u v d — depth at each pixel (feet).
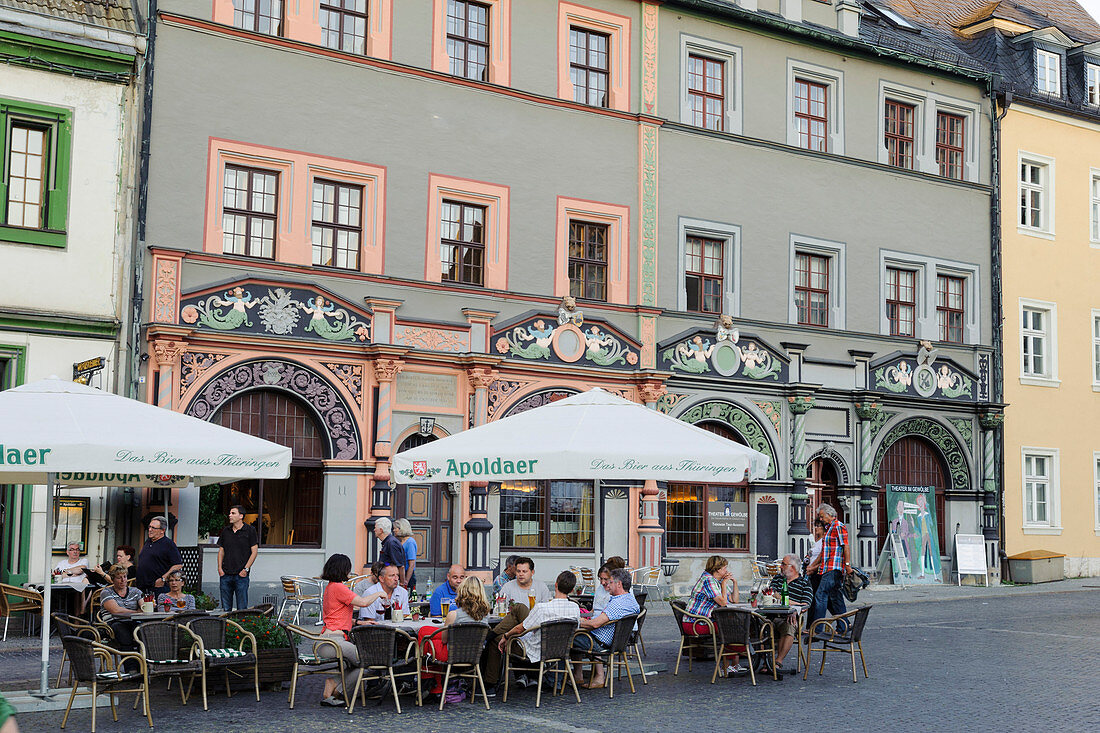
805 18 92.02
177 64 65.92
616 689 42.06
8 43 59.52
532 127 77.97
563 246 78.48
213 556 63.46
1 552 57.72
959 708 38.04
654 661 49.26
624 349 79.30
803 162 89.97
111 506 60.54
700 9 85.25
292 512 67.62
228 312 65.31
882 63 94.94
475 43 77.10
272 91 68.90
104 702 38.09
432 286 72.84
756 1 89.15
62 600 56.70
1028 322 102.83
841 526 50.47
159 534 49.85
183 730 33.76
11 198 60.13
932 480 94.89
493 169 76.18
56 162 60.95
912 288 95.86
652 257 81.71
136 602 43.50
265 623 41.19
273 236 69.00
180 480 48.11
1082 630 61.77
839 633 47.93
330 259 70.79
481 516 72.38
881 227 93.66
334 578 40.16
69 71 61.36
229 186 67.82
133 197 63.31
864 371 90.07
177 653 36.50
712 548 82.38
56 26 60.70
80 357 60.70
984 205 99.96
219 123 67.00
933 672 46.29
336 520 68.03
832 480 89.76
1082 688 42.22
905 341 93.66
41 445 34.04
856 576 50.49
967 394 96.32
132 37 62.85
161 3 65.46
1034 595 86.07
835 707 38.24
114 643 40.06
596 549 77.46
